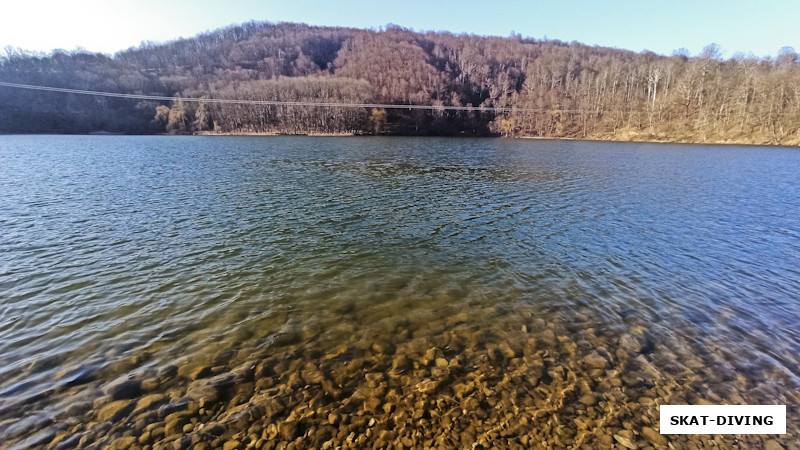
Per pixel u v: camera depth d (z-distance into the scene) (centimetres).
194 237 1603
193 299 1060
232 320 951
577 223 1902
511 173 3634
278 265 1323
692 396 691
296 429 607
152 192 2462
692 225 1883
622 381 729
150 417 627
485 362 788
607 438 594
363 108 11444
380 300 1073
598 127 10988
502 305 1048
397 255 1438
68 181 2770
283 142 7650
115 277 1195
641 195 2619
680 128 9581
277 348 832
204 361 780
